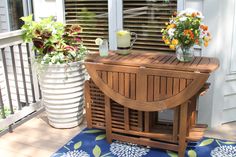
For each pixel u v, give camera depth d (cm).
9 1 464
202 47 312
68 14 374
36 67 324
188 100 260
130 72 267
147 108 268
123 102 277
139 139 290
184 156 277
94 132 327
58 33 321
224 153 283
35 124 347
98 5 353
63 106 322
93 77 286
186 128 267
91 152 288
